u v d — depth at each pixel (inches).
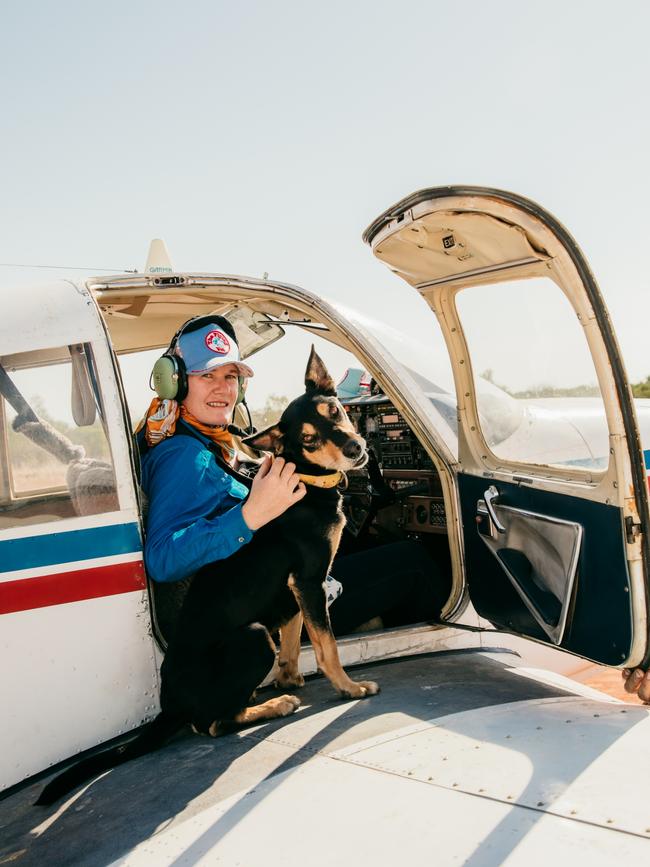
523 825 55.1
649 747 66.1
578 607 88.0
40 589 85.6
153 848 62.6
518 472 101.4
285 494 85.7
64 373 90.8
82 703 87.1
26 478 86.9
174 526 89.2
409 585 120.2
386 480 151.3
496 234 86.0
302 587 94.9
